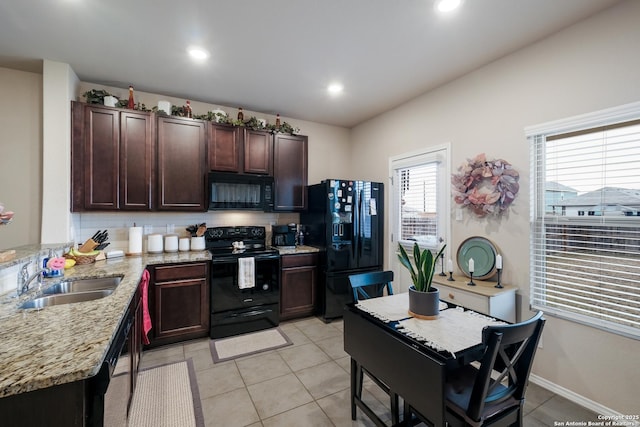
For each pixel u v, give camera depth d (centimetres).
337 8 184
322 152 423
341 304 345
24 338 100
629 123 174
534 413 181
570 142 201
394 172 360
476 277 247
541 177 217
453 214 282
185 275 277
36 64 250
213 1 178
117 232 302
